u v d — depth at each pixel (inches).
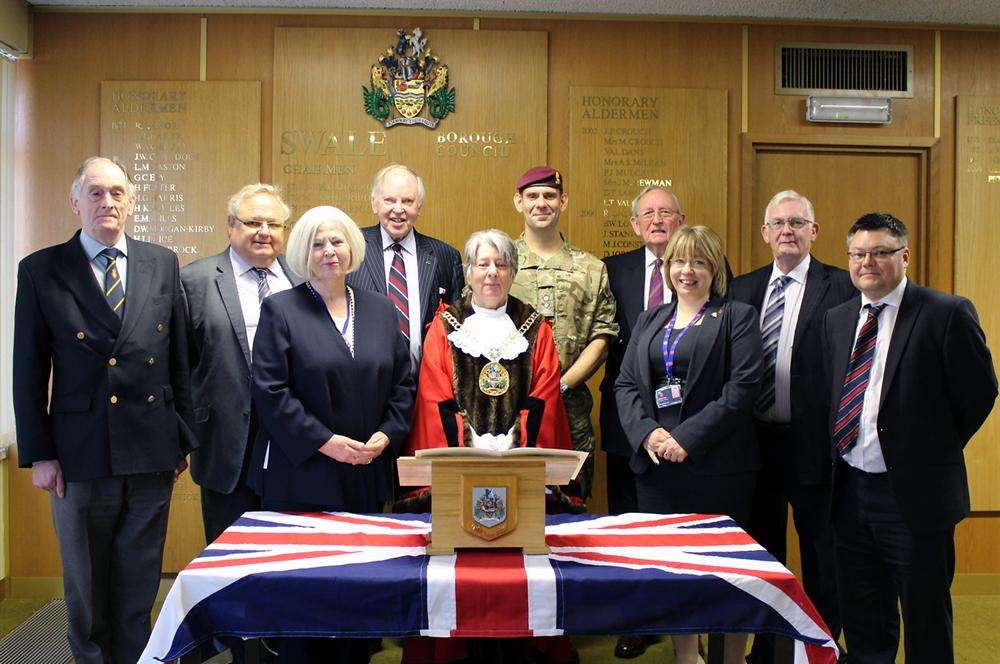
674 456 105.7
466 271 116.0
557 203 136.6
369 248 132.4
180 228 159.3
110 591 109.6
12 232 156.5
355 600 71.0
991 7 156.3
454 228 162.2
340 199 160.6
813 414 118.3
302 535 84.6
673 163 163.2
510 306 116.9
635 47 163.0
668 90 162.6
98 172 104.2
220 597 71.1
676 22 163.0
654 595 72.0
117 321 105.2
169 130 158.7
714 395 109.1
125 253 108.3
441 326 114.5
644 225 137.4
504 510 78.4
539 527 78.8
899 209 167.9
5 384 155.3
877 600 108.2
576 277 135.4
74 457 103.3
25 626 142.5
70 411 103.7
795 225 121.8
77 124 158.6
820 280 122.6
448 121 161.5
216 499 117.4
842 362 109.1
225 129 158.9
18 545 157.8
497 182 162.2
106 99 157.9
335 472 99.2
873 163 167.5
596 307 136.1
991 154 165.2
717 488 108.0
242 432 115.7
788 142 164.2
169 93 158.2
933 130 166.1
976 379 100.7
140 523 109.0
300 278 123.5
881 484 103.8
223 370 116.8
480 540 78.3
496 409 109.3
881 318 106.3
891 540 103.1
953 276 165.8
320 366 99.4
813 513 121.5
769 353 124.1
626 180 162.9
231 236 120.6
